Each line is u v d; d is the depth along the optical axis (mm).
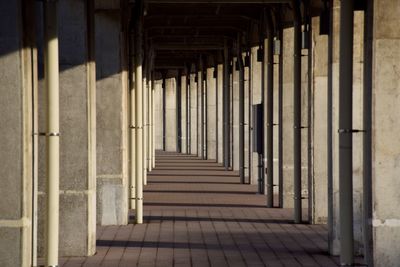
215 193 30750
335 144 17172
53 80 12891
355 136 16984
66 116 16531
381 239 13367
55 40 12867
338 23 17141
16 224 12383
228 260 16078
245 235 19562
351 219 13469
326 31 17219
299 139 21781
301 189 23844
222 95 46625
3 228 12383
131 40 22984
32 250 13047
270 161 25609
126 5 21594
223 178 37719
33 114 12766
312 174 21500
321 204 21516
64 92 16516
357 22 16828
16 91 12266
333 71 17188
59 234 16453
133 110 23047
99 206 21344
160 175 39469
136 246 17812
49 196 13023
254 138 29812
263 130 29156
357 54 16859
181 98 59875
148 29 33844
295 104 21703
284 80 25094
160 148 66812
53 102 12938
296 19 21656
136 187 21734
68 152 16516
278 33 24922
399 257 13367
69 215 16484
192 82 55719
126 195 21562
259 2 23625
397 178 13320
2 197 12367
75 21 16438
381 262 13383
